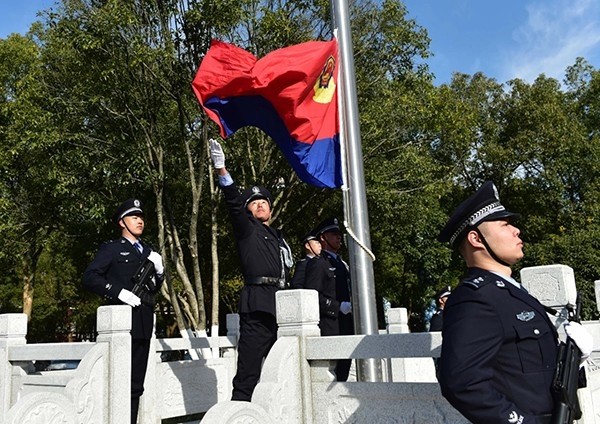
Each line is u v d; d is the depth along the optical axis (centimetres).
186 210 1362
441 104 1288
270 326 492
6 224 1298
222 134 590
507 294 219
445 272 1872
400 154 1251
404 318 755
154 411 626
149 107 1087
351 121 579
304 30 1103
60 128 1081
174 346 668
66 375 537
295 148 576
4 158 1255
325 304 596
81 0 1012
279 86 568
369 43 1202
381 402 351
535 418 202
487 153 1898
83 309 2334
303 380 383
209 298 1834
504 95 2003
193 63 1031
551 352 217
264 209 528
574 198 2094
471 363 201
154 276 548
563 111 2023
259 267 498
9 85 1448
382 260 1827
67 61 1091
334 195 1366
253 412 339
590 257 1577
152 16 1015
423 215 1344
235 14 972
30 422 438
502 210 241
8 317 602
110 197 1166
